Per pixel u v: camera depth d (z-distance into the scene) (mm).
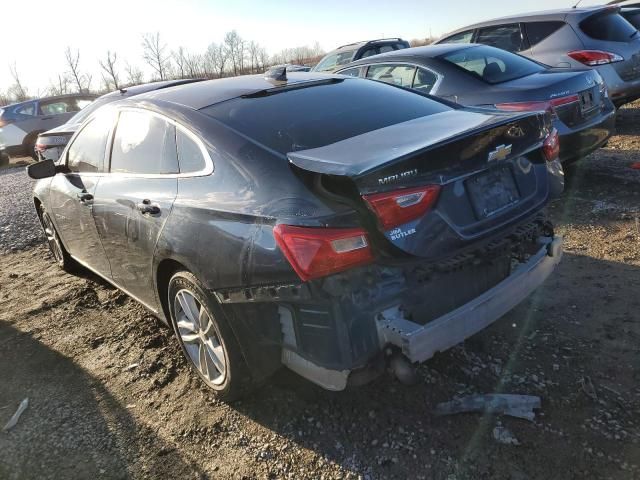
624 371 2635
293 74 3615
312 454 2379
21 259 5648
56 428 2754
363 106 2939
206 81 3492
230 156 2523
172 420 2723
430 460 2250
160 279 3016
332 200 2105
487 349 2920
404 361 2127
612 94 6707
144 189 3006
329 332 2102
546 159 2748
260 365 2492
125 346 3492
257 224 2238
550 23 6820
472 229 2303
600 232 4312
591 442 2236
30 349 3594
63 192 4039
